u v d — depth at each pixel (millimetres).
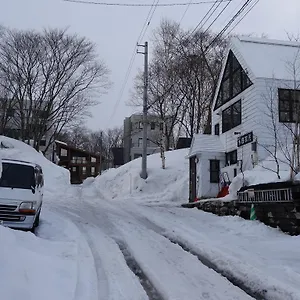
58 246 7398
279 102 17234
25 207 8805
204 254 7684
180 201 23266
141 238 9164
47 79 36969
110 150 79875
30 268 4973
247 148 17781
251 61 18344
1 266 4398
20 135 40375
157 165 30391
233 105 20062
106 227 10828
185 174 27438
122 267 6434
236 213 12656
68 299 4422
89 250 7445
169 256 7406
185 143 38625
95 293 4965
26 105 39219
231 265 6691
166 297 5102
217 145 21250
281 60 18734
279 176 12242
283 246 8125
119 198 25156
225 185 19188
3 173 9352
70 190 26844
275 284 5527
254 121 17266
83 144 82688
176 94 37000
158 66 35781
